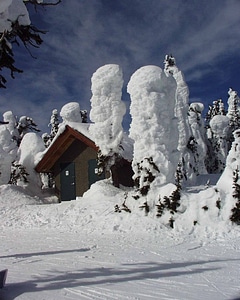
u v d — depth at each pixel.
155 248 8.71
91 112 17.08
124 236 10.68
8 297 4.75
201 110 27.84
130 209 12.86
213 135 33.16
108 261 7.18
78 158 21.41
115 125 16.78
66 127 20.12
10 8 4.95
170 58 22.38
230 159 12.38
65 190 21.52
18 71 5.28
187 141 20.81
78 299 4.64
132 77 13.46
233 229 10.53
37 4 5.31
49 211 15.00
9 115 33.88
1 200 18.02
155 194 12.54
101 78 16.80
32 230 12.83
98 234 11.26
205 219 11.12
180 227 11.17
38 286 5.30
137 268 6.51
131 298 4.69
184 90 21.59
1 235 11.85
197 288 5.18
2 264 7.14
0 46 4.96
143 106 13.04
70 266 6.75
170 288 5.17
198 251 8.31
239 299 4.66
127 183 19.67
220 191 11.61
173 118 13.29
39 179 23.17
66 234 11.52
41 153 22.41
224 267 6.59
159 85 13.15
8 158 21.50
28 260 7.48
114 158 17.02
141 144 13.05
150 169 12.80
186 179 19.92
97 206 14.44
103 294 4.87
